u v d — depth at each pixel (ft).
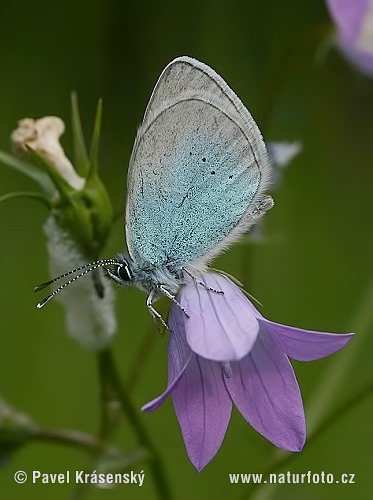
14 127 1.00
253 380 0.55
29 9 1.05
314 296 0.85
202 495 0.75
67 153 0.98
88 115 1.02
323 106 0.99
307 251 0.88
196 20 1.02
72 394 0.78
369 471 0.76
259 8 1.01
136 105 1.02
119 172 0.97
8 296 0.83
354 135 0.98
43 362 0.79
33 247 0.87
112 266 0.57
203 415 0.55
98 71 1.03
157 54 1.03
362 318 0.66
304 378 0.78
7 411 0.61
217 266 0.77
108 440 0.61
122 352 0.79
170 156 0.55
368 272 0.87
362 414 0.77
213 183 0.56
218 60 1.01
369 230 0.91
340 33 0.67
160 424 0.76
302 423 0.55
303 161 0.93
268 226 0.86
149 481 0.74
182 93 0.54
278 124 0.96
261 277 0.84
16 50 1.04
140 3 1.04
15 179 0.90
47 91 1.03
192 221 0.56
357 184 0.96
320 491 0.76
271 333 0.55
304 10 1.01
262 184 0.56
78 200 0.58
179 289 0.56
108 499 0.74
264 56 1.00
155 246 0.56
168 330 0.56
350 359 0.65
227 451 0.74
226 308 0.55
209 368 0.55
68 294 0.60
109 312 0.60
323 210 0.91
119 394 0.61
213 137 0.55
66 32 1.05
